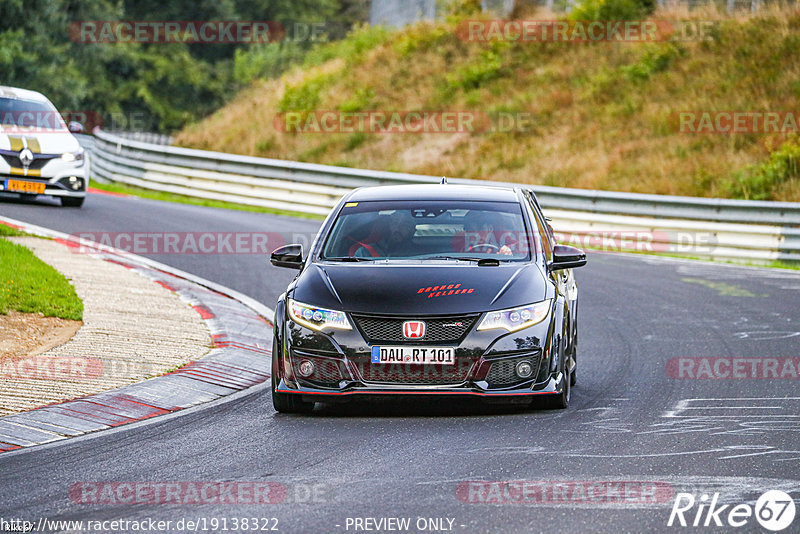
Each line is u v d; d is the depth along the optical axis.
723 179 88.50
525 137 105.62
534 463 21.48
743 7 120.19
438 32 133.38
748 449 22.75
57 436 24.30
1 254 44.56
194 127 131.88
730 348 37.78
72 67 193.50
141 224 67.19
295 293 27.45
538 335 26.45
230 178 96.19
